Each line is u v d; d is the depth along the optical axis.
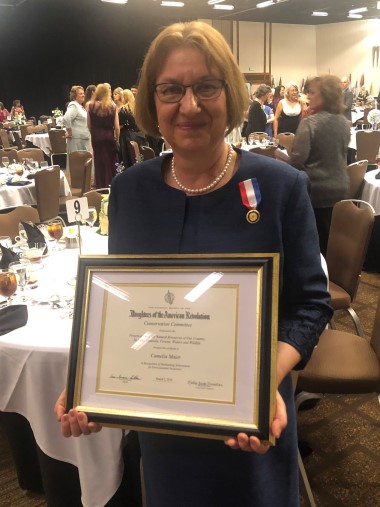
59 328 1.58
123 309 0.94
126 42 14.57
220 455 1.06
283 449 1.11
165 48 0.93
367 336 3.09
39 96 15.48
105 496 1.53
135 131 6.47
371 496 1.86
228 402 0.86
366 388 1.79
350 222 2.48
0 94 15.10
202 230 1.00
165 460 1.11
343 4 12.23
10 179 4.93
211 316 0.89
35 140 9.34
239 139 6.16
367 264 4.22
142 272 0.94
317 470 2.00
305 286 0.99
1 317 1.62
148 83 0.99
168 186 1.04
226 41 0.96
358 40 15.34
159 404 0.90
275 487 1.11
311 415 2.36
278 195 0.96
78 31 14.15
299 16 14.34
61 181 5.29
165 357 0.91
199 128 0.93
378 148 6.09
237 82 0.95
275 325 0.84
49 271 2.11
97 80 15.41
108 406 0.92
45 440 1.56
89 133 7.39
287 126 7.53
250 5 11.89
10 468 2.10
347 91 10.07
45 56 14.80
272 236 0.96
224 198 0.99
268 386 0.83
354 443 2.15
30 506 1.89
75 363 0.94
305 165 3.59
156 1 11.31
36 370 1.50
